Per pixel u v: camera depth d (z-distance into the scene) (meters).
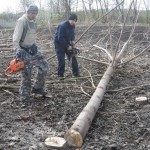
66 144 3.24
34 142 3.36
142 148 3.24
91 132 3.62
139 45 10.09
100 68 6.86
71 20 5.70
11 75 5.97
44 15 15.74
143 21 13.59
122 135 3.56
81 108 4.39
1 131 3.63
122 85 5.65
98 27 12.16
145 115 4.14
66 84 5.52
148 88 5.42
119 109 4.40
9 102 4.59
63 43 5.73
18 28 4.24
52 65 7.25
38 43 10.41
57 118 4.03
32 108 4.36
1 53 8.73
